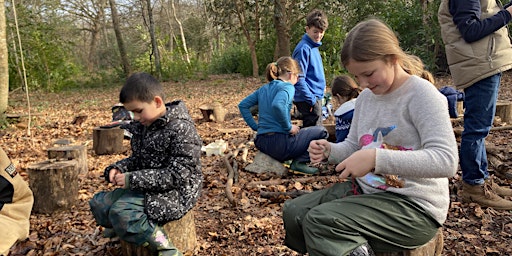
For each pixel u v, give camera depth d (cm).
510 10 342
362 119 228
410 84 209
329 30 1538
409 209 204
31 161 663
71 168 444
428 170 189
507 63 354
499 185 448
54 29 1847
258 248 348
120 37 2200
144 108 300
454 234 351
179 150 308
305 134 512
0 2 940
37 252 366
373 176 218
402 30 1556
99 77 2359
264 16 1930
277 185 486
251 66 2108
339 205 207
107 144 682
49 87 1788
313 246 200
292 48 1911
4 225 251
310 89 588
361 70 203
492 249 327
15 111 1210
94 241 375
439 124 196
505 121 726
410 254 214
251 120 547
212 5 2319
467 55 356
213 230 381
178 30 3388
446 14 370
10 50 1576
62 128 930
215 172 543
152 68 2186
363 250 198
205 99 1351
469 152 384
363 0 1681
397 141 210
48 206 436
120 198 308
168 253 306
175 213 310
